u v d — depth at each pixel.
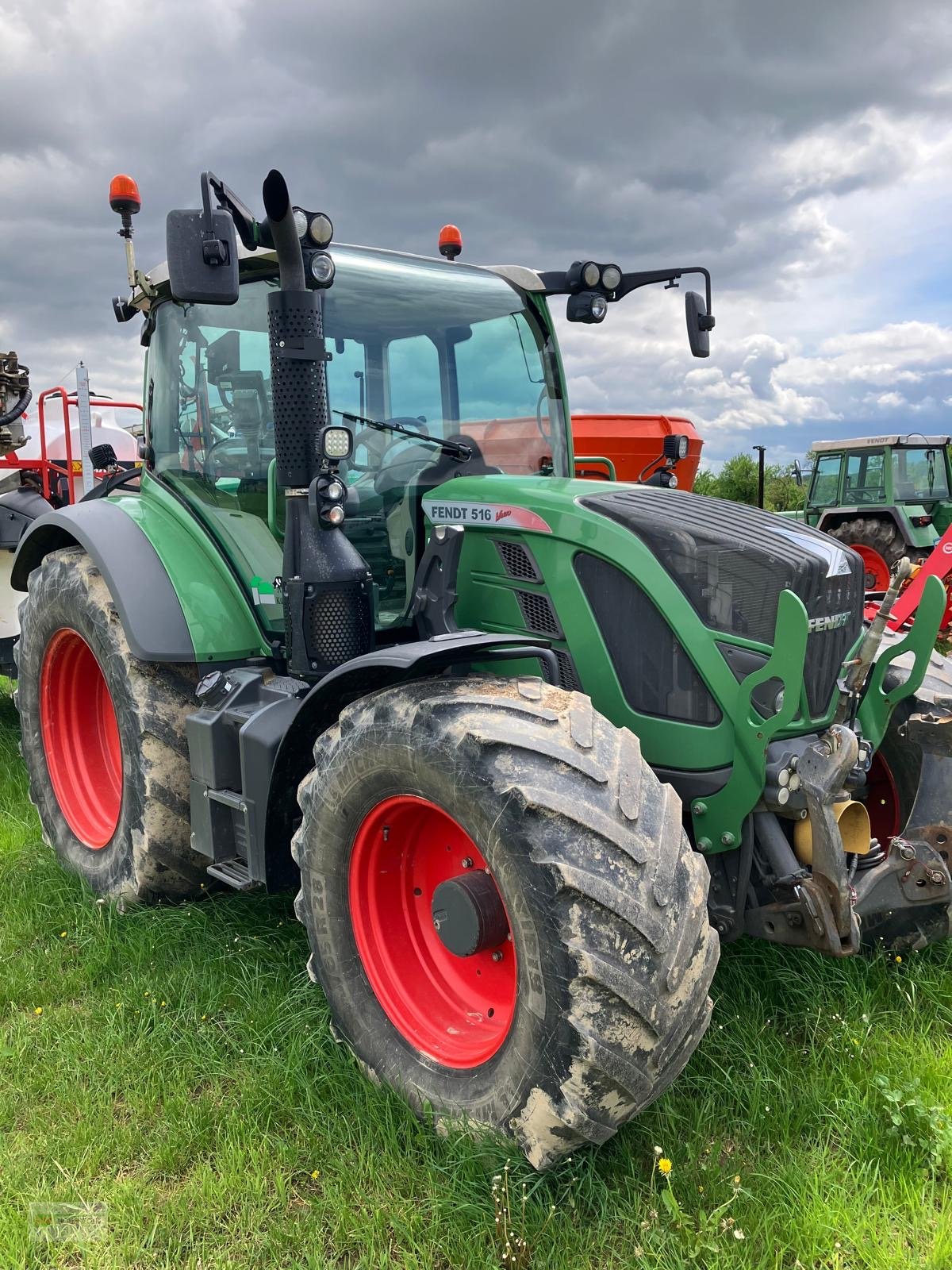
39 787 4.11
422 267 3.41
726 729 2.52
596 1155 2.25
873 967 3.00
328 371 3.08
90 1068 2.67
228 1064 2.70
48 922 3.51
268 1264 2.03
